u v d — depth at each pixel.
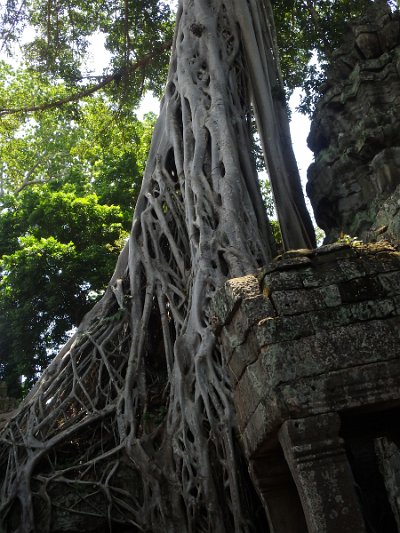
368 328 4.21
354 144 10.48
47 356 16.75
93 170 23.19
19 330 16.45
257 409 4.33
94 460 8.86
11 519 8.63
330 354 4.13
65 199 18.41
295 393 4.03
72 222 18.23
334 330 4.21
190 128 10.99
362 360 4.11
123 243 17.53
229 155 10.14
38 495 8.74
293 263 4.46
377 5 11.53
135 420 9.13
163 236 11.23
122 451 8.93
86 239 18.17
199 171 10.19
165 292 10.19
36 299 16.70
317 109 11.54
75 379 10.17
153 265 10.66
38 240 17.80
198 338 8.59
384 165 9.62
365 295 4.33
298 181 11.52
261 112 11.61
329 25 15.98
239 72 12.13
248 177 10.53
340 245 4.59
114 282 11.48
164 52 16.84
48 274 16.73
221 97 11.03
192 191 10.15
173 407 8.58
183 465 7.99
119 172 19.95
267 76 12.19
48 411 10.04
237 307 4.54
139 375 9.71
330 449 3.90
